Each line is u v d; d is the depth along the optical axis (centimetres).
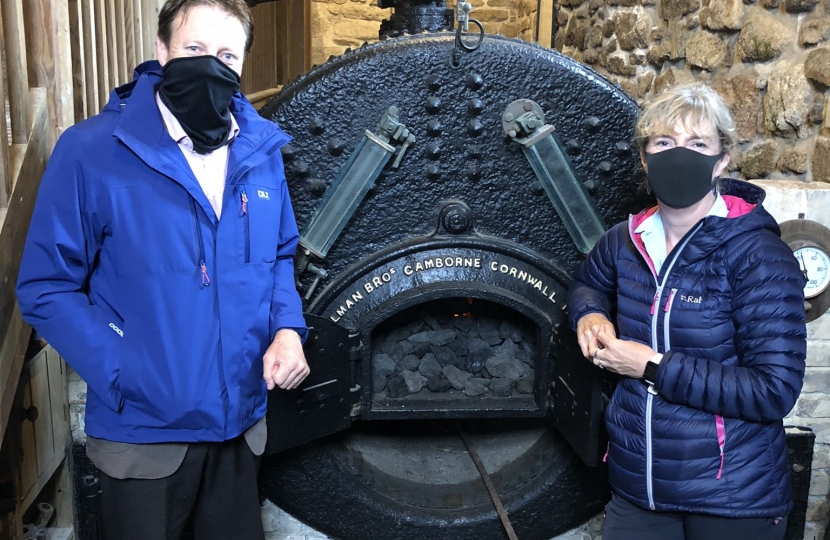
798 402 221
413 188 193
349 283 194
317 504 206
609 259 165
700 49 287
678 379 141
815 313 212
